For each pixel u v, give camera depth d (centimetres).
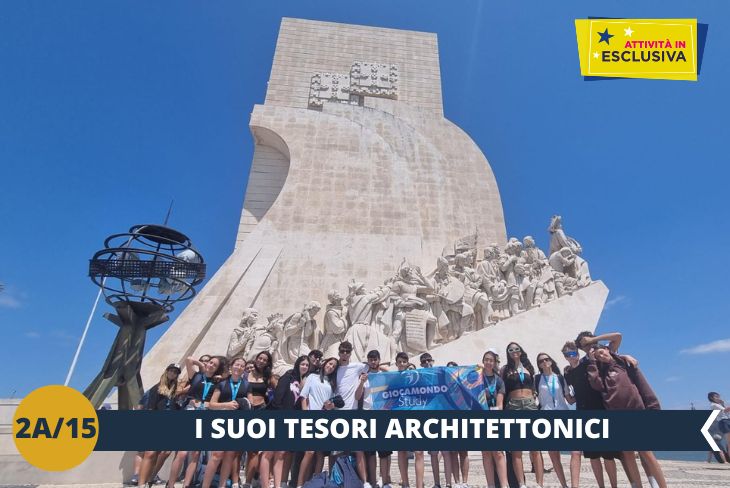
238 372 506
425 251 1627
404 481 501
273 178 1806
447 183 1784
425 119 2097
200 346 1269
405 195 1664
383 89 2236
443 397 493
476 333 1207
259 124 1772
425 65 2380
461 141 1998
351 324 1228
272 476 502
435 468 543
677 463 1029
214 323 1312
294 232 1530
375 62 2342
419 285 1285
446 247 1611
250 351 1168
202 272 740
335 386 515
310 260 1487
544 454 952
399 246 1555
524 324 1241
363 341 1163
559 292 1363
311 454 511
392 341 1183
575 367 504
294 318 1222
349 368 527
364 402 507
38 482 580
